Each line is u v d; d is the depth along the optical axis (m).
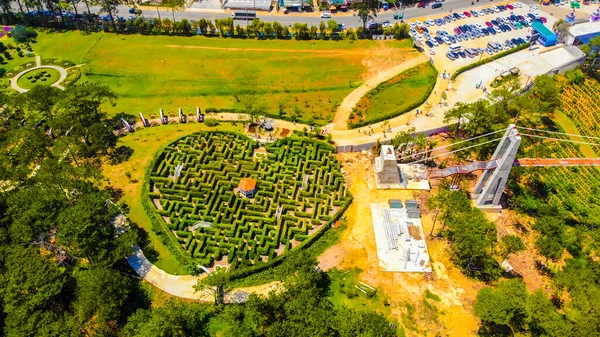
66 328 96.06
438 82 189.50
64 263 118.12
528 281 118.81
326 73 193.62
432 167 150.75
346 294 114.12
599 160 131.62
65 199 121.12
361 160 152.62
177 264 119.56
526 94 180.38
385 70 196.25
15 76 189.50
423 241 127.12
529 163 130.12
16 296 99.56
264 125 164.50
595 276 110.38
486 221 119.12
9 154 137.25
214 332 106.31
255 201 136.25
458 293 115.12
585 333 95.00
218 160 149.12
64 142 136.88
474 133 157.88
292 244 126.88
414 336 106.25
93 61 198.88
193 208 132.75
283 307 104.31
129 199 135.88
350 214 135.00
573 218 137.50
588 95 184.62
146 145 155.00
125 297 104.00
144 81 186.88
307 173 146.50
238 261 119.50
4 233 114.12
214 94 181.25
